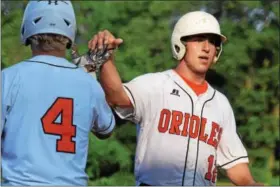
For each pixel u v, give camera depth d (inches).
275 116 1742.1
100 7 1627.7
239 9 1707.7
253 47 1665.8
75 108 433.7
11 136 421.4
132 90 522.3
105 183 1491.1
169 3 1638.8
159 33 1604.3
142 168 522.0
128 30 1610.5
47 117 425.7
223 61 1648.6
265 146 1748.3
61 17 444.1
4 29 1422.2
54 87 431.8
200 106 532.7
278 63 1731.1
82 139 434.3
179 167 519.2
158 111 523.5
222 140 548.1
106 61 494.9
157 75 535.8
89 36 1582.2
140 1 1646.2
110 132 463.5
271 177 1659.7
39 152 419.8
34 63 435.2
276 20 1715.1
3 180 418.3
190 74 538.9
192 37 539.5
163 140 520.1
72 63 456.4
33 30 440.8
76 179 426.0
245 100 1710.1
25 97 425.4
